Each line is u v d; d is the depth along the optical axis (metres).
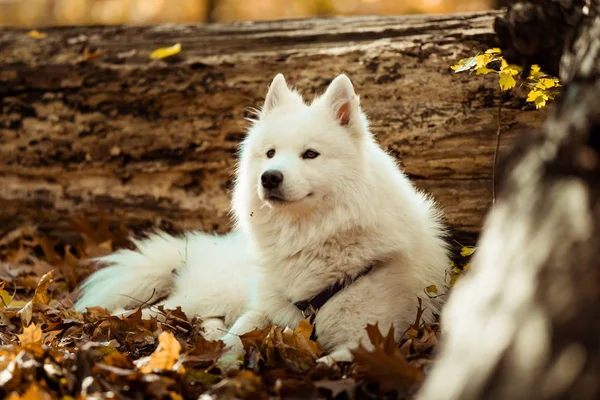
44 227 6.92
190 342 4.48
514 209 2.49
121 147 6.61
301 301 4.34
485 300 2.39
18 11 15.51
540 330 2.07
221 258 5.38
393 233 4.32
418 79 5.82
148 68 6.57
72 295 5.73
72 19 15.36
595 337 1.93
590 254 2.08
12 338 4.30
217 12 15.20
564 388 1.92
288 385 3.14
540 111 5.41
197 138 6.40
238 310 5.14
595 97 2.37
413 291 4.39
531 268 2.23
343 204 4.31
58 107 6.76
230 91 6.31
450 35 5.93
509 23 4.37
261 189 4.25
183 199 6.52
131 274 5.60
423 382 3.12
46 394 2.96
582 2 3.44
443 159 5.65
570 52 3.46
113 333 4.46
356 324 4.17
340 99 4.49
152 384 3.11
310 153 4.37
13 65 6.95
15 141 6.85
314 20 6.52
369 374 3.21
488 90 5.59
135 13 15.10
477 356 2.25
